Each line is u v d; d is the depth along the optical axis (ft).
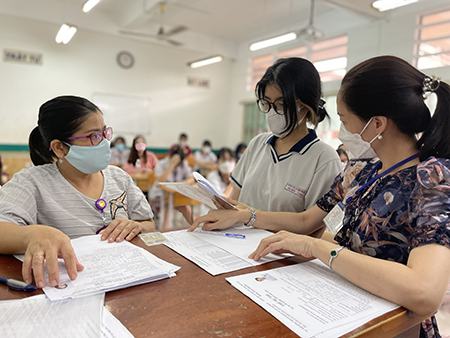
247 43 27.50
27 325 1.66
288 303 2.01
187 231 3.44
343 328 1.78
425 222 2.17
